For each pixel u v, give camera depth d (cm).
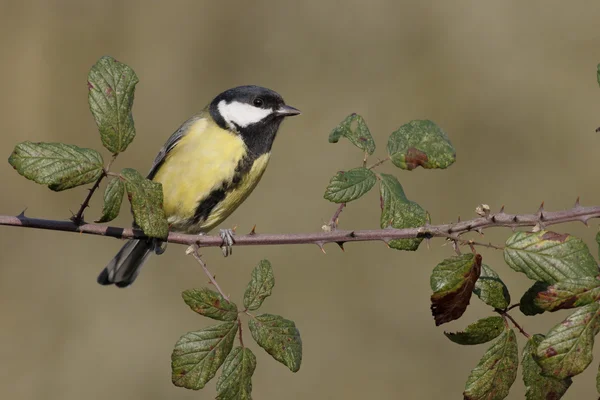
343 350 1191
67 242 1334
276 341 454
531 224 445
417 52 1523
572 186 1354
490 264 1274
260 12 1572
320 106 1488
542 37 1498
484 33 1513
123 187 465
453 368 1161
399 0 1552
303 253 1310
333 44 1554
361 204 1360
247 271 1297
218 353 442
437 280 418
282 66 1545
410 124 540
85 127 1450
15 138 1416
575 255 414
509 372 432
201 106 1520
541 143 1402
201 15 1561
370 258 1305
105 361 1177
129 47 1529
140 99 1512
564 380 436
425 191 1379
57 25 1500
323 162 1431
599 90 1420
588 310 395
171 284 1288
